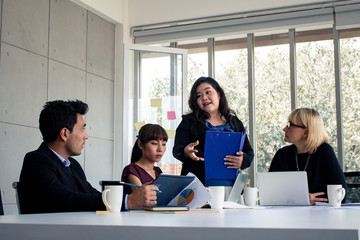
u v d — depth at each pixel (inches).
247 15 191.0
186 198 62.4
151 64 192.2
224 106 102.7
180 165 183.2
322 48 185.6
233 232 25.5
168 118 189.0
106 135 193.6
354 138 176.6
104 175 190.4
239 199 89.7
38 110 155.9
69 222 32.1
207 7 197.8
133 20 208.8
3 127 141.2
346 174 106.3
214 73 203.2
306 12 181.6
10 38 146.6
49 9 164.7
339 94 177.9
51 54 164.2
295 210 58.2
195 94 100.9
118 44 205.0
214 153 83.7
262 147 191.5
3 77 142.7
